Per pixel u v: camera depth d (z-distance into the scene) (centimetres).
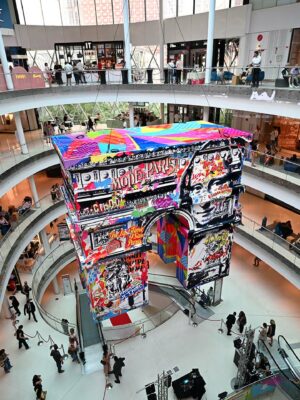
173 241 1380
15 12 2600
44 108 2925
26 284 1560
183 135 1119
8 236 1532
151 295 1653
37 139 2125
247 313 1545
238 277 1841
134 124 2539
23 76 1736
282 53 1877
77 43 2822
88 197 944
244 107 1597
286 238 1609
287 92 1361
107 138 1076
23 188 2461
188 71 1864
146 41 2762
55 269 1864
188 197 1094
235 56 2183
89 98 2036
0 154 1809
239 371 1089
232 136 1097
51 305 1928
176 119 2694
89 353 1277
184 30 2447
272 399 1019
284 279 1842
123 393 1114
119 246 1074
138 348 1291
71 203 1063
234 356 1217
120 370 1131
